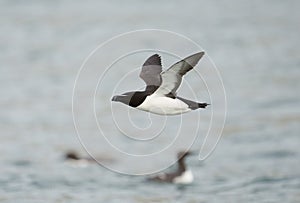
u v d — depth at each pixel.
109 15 46.47
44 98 30.36
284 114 27.14
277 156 22.02
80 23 44.66
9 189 18.70
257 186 18.97
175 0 50.91
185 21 44.78
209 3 49.97
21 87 32.38
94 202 17.50
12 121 27.05
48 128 25.97
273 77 32.66
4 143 24.16
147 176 20.30
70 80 33.19
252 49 38.16
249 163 21.36
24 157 22.44
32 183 19.34
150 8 48.41
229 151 22.69
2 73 34.91
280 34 41.19
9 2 50.19
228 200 17.77
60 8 48.56
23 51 39.22
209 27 43.12
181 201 17.72
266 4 49.06
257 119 26.47
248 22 44.25
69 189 18.77
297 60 35.72
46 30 43.56
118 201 17.59
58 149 23.31
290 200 17.61
